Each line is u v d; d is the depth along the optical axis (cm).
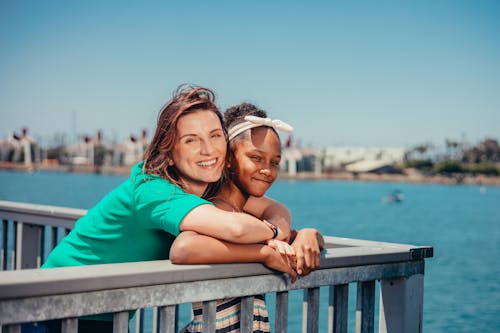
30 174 19088
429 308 1156
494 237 3228
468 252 2453
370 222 4256
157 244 188
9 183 10250
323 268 191
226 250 162
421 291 228
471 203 8475
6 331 125
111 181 12475
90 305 135
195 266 155
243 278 167
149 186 180
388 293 225
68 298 132
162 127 188
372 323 216
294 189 13550
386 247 219
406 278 221
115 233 186
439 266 1966
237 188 212
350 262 197
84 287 133
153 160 189
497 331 939
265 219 216
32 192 7044
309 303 194
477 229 3816
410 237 3188
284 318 183
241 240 164
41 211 310
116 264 150
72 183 10781
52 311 130
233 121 213
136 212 182
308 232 190
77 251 194
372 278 207
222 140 193
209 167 191
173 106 189
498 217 5203
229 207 209
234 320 195
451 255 2338
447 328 971
